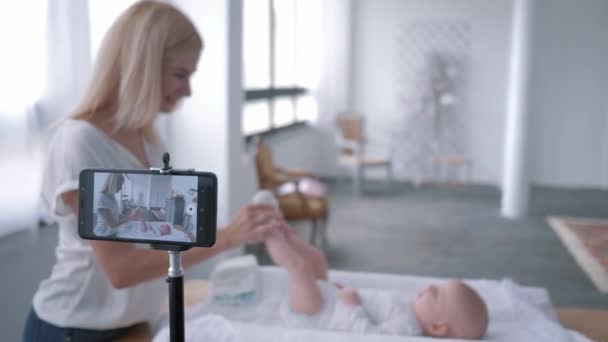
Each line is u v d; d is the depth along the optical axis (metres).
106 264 1.12
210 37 3.37
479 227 5.09
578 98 6.92
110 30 1.21
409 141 7.29
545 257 4.23
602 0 6.67
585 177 7.08
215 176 0.71
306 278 1.64
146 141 1.39
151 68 1.16
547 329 1.58
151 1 1.21
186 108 3.44
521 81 5.29
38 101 2.04
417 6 7.05
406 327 1.55
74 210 1.17
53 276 1.29
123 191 0.74
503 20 6.87
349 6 7.16
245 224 1.16
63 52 2.10
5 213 1.92
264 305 1.76
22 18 1.94
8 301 2.00
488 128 7.10
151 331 1.45
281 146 6.05
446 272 3.87
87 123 1.20
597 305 3.31
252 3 5.33
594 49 6.79
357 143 6.59
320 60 7.29
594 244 4.58
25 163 1.96
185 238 0.72
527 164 5.40
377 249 4.38
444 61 7.04
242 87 3.66
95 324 1.28
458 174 7.24
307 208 4.05
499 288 1.90
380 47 7.22
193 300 1.90
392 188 6.88
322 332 1.30
